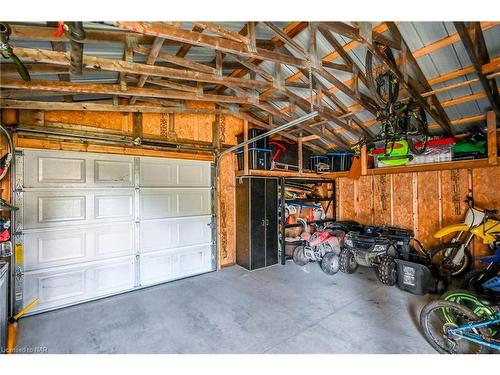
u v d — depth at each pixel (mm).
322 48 2928
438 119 3527
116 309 3107
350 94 3137
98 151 3461
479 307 2117
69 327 2697
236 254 4949
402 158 4156
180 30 1905
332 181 5598
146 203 3898
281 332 2564
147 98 3670
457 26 2113
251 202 4605
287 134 5102
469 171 3951
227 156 4879
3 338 2279
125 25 1704
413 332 2537
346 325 2682
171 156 4113
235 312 2996
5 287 2340
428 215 4414
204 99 3193
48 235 3133
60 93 2828
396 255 4008
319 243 4516
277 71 3084
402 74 2686
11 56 1645
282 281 4008
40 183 3094
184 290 3697
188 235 4324
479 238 3785
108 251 3555
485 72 2531
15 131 2914
